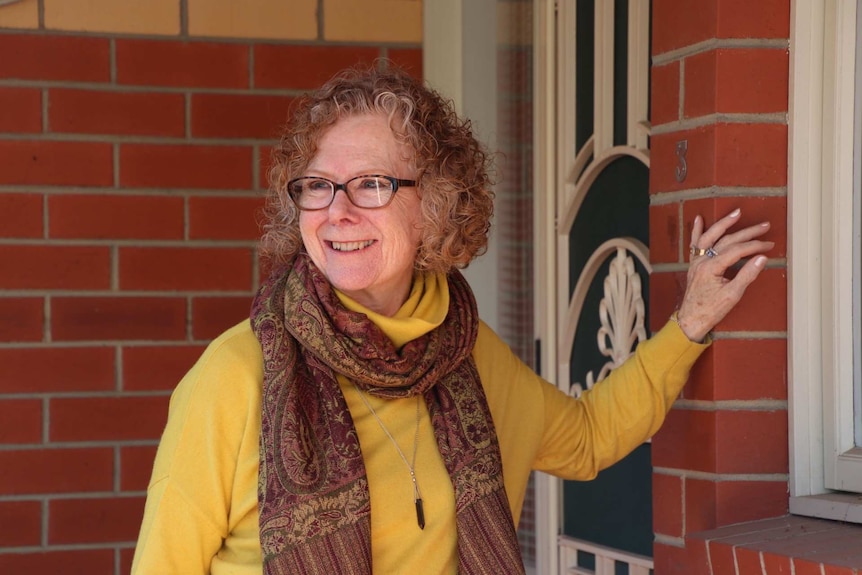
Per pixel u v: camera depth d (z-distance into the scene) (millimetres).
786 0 2154
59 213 3398
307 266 1975
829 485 2139
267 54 3527
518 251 3471
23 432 3367
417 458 1926
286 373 1864
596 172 2898
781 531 2047
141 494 3430
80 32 3412
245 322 1970
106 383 3418
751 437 2166
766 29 2150
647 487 2652
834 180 2105
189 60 3480
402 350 1965
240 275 3504
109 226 3428
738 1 2141
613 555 2762
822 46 2131
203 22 3486
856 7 2084
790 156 2148
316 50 3559
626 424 2193
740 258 2137
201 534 1845
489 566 1893
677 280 2246
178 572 1837
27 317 3377
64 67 3404
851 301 2111
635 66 2688
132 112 3445
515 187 3480
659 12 2307
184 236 3473
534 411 2166
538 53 3248
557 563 3062
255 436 1852
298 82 3547
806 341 2152
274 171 2037
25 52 3383
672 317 2170
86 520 3396
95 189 3422
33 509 3369
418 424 1958
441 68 3555
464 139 2068
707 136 2158
